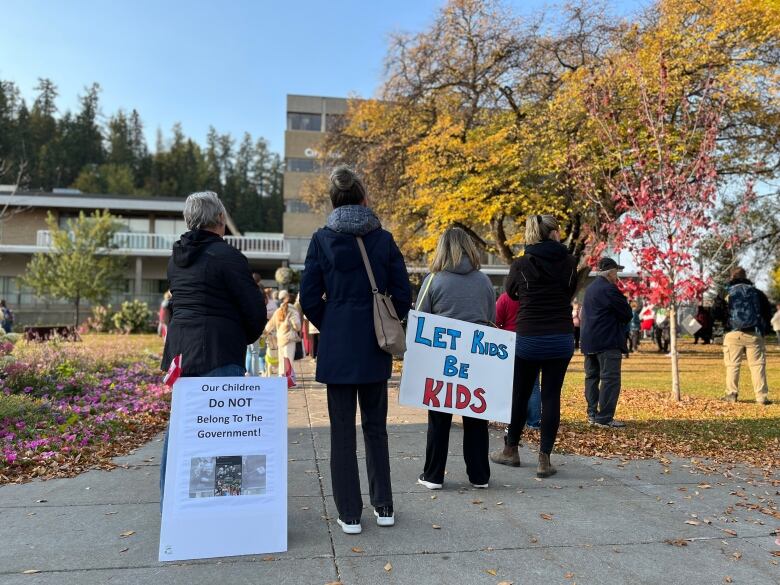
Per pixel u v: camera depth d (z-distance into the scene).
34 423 6.10
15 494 4.05
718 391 9.89
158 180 97.44
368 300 3.39
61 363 9.43
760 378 8.48
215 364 3.24
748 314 8.49
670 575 2.90
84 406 7.16
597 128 13.09
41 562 2.94
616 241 9.96
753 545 3.29
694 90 13.91
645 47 14.61
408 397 3.96
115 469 4.73
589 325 6.70
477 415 4.02
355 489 3.37
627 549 3.20
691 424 6.80
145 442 5.82
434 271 4.27
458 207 16.05
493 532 3.40
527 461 5.08
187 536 3.02
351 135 21.28
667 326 19.34
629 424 6.80
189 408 3.13
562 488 4.29
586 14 16.73
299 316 10.16
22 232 36.09
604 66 14.49
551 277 4.47
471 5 17.25
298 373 11.84
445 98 18.81
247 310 3.32
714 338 26.17
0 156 70.56
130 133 108.50
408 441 5.79
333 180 3.54
